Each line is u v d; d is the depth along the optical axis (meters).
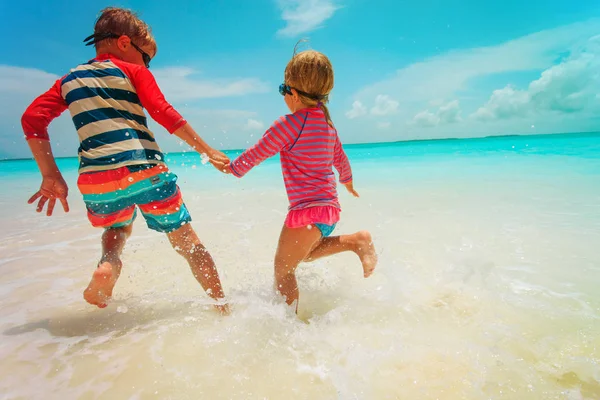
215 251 3.30
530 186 5.99
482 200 5.06
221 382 1.52
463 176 7.84
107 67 2.18
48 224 4.68
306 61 2.26
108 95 2.12
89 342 1.85
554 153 13.09
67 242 3.77
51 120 2.18
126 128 2.12
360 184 7.35
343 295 2.40
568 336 1.77
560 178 6.70
